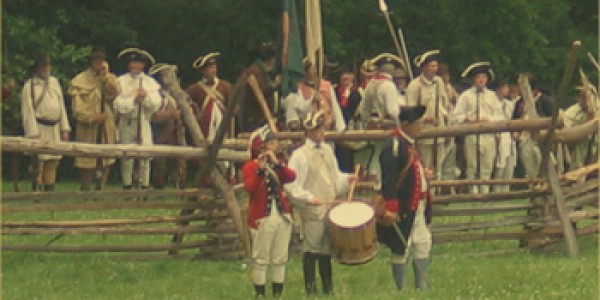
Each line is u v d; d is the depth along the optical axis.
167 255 20.78
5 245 20.06
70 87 28.44
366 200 18.84
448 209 21.31
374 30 41.62
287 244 17.58
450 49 42.38
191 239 21.75
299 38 23.94
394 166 17.30
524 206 21.56
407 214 17.41
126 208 20.33
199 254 20.80
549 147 21.39
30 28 38.47
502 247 21.77
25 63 37.91
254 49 39.84
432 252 21.30
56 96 28.06
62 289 18.48
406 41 42.28
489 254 21.16
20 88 37.78
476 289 17.69
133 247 20.45
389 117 24.92
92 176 30.03
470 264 19.97
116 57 41.44
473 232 22.28
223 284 18.89
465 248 21.56
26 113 27.86
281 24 23.91
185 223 20.78
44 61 27.97
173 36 42.03
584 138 22.59
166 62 42.09
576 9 47.25
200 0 41.19
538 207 21.56
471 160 28.88
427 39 42.38
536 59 42.75
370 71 27.27
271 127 19.12
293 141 20.48
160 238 21.89
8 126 38.56
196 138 20.38
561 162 24.66
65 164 37.94
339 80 28.70
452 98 31.33
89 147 19.66
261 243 17.45
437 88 27.92
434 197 21.31
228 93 27.44
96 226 20.22
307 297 17.31
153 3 41.56
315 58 25.34
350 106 26.50
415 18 42.25
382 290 17.83
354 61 40.19
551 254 21.36
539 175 23.69
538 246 21.50
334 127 24.59
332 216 17.17
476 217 23.72
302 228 17.66
